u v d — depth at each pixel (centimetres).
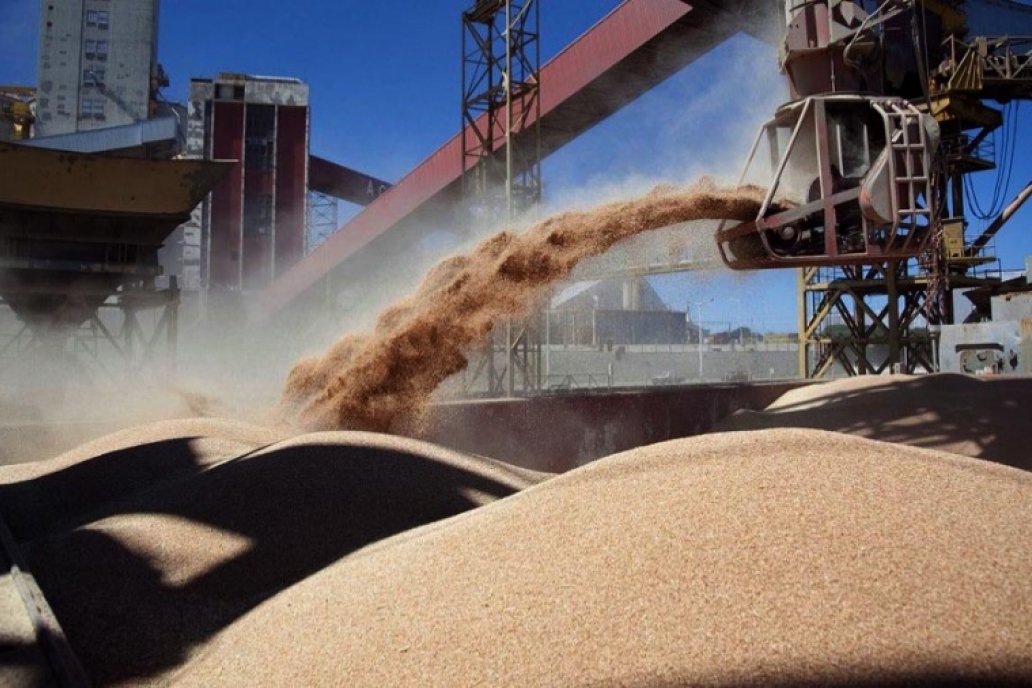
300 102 5503
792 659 214
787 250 718
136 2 5472
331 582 329
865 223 658
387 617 277
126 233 1391
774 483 315
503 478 588
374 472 513
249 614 336
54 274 1341
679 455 363
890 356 1875
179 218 1395
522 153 1617
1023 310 1908
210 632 334
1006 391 1123
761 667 212
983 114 1822
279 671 264
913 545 263
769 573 253
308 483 483
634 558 274
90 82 5384
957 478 329
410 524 454
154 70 5634
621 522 303
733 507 297
